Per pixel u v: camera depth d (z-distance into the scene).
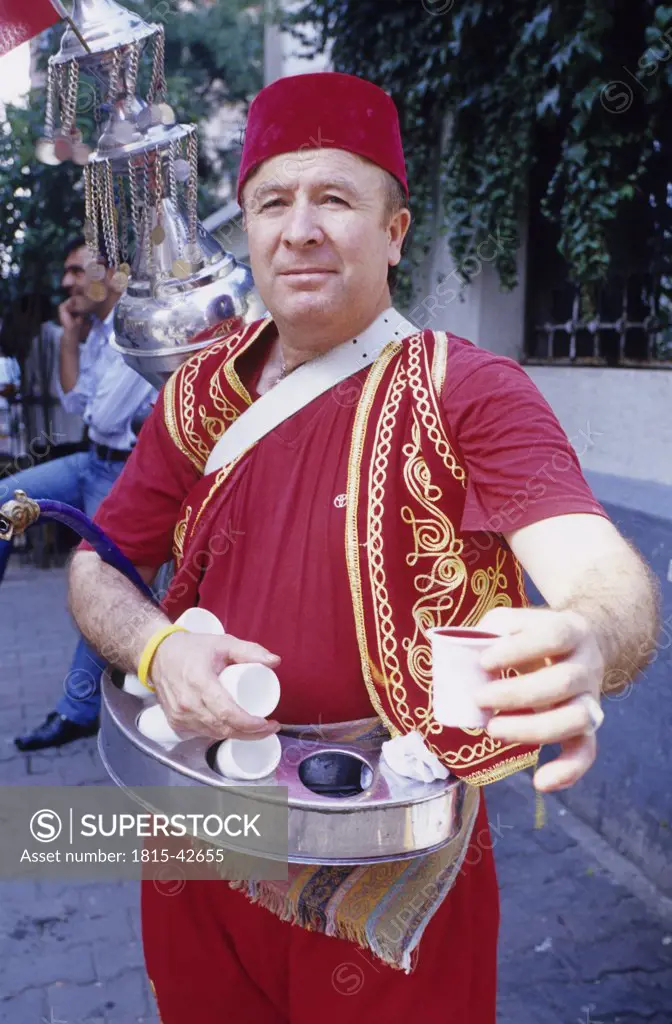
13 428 4.88
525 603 1.08
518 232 3.48
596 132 2.87
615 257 3.04
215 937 1.20
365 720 1.10
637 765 2.78
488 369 1.01
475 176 3.47
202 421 1.20
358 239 1.04
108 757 1.10
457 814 1.01
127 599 1.15
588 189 2.90
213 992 1.24
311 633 1.07
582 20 2.75
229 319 1.62
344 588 1.06
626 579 0.81
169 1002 1.26
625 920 2.57
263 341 1.20
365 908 1.03
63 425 4.46
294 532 1.08
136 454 1.30
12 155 4.52
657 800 2.70
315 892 1.05
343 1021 1.09
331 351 1.09
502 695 0.67
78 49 1.51
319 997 1.10
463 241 3.51
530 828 3.04
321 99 1.02
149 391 3.22
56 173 4.86
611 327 3.16
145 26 1.54
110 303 3.23
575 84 2.90
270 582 1.09
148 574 1.32
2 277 4.90
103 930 2.56
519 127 3.21
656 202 2.91
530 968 2.39
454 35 3.29
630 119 2.87
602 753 2.95
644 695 2.72
